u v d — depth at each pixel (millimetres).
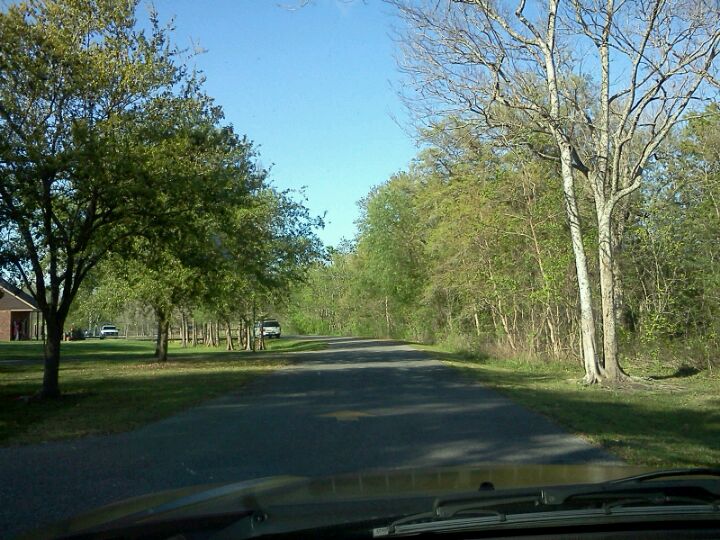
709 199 23266
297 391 17984
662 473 4348
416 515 3535
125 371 26891
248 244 30172
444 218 36656
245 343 52031
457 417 13078
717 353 23625
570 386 20094
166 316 33531
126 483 7871
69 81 16625
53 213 16781
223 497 4316
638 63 18516
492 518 3455
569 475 4820
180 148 17438
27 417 13609
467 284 33125
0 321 69938
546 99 21000
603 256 20625
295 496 4188
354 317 73625
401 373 23719
